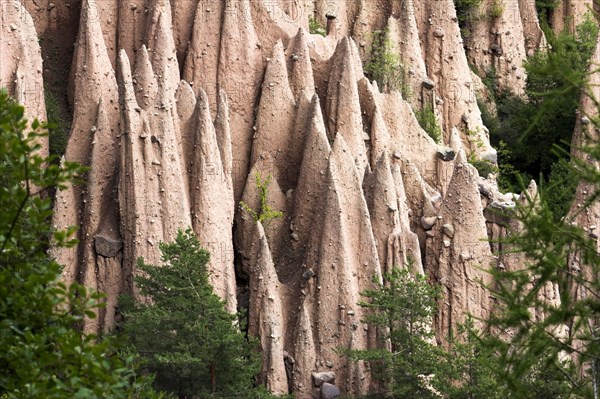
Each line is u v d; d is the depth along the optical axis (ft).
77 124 315.37
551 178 335.06
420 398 280.51
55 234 155.84
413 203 330.34
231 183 315.78
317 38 343.05
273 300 304.91
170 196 304.09
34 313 153.07
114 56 340.59
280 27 339.16
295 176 327.26
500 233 320.50
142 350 275.80
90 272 304.30
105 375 148.46
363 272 309.63
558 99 183.93
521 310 175.42
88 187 307.58
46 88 333.42
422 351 279.08
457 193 316.19
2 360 150.20
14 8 312.50
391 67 357.82
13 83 310.65
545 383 245.65
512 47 396.78
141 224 302.25
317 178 315.17
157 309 275.59
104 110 312.71
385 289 287.89
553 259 172.86
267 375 302.45
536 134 369.50
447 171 340.80
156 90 315.37
